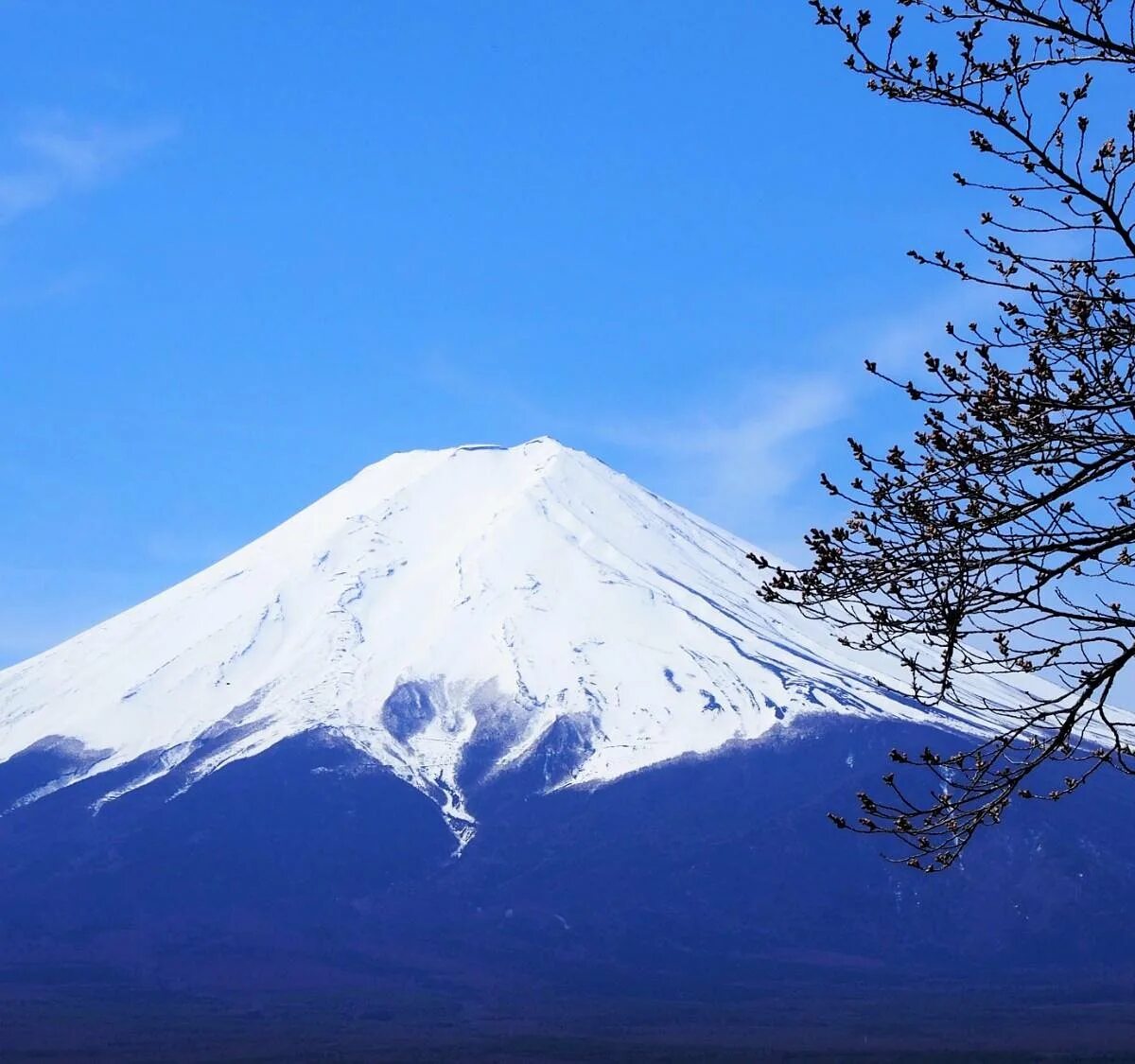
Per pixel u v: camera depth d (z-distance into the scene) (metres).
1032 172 11.20
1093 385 11.29
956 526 11.33
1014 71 11.09
